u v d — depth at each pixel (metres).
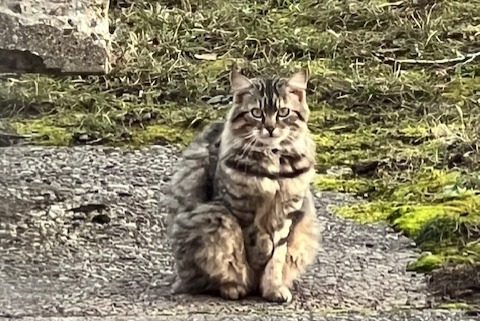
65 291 7.81
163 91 12.85
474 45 14.11
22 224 9.10
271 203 7.62
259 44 14.17
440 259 8.41
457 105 12.33
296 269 7.86
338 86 12.88
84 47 13.01
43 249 8.66
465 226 8.98
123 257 8.59
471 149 11.04
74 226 9.16
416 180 10.44
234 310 7.45
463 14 14.92
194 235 7.68
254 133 7.51
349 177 10.66
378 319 7.18
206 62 13.74
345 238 9.02
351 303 7.61
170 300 7.65
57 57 12.96
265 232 7.69
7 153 10.95
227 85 13.02
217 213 7.65
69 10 13.12
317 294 7.79
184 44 14.18
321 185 10.39
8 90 12.38
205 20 14.84
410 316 7.24
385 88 12.77
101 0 13.52
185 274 7.81
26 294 7.71
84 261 8.48
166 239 8.97
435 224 8.98
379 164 10.86
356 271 8.27
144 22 14.68
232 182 7.57
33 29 12.83
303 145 7.68
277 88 7.61
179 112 12.24
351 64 13.60
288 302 7.63
